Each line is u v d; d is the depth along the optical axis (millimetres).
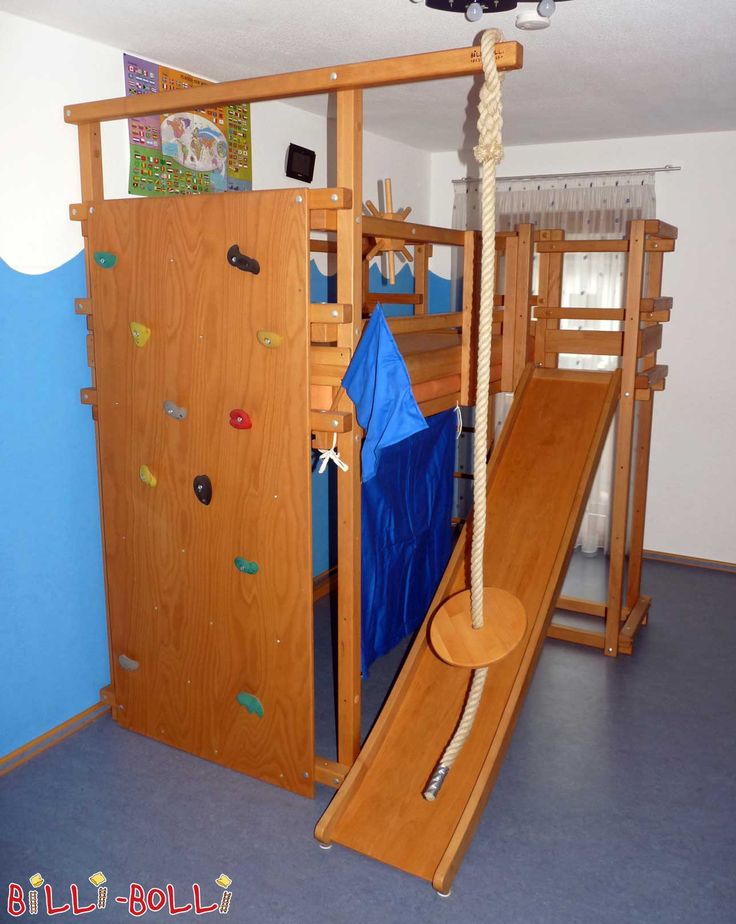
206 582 2705
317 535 4414
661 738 3061
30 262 2697
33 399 2771
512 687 2604
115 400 2770
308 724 2598
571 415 3428
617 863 2389
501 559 2957
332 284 4387
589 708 3281
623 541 3629
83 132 2754
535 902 2230
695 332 4762
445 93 3648
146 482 2748
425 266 4336
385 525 3137
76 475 2977
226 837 2475
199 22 2621
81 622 3078
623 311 3514
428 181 5418
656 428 4957
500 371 3592
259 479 2510
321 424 2383
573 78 3340
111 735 3043
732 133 4492
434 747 2578
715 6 2469
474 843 2471
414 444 3312
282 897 2238
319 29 2709
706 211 4625
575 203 4918
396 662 3707
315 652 3756
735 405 4723
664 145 4668
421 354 2721
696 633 4004
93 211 2680
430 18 2596
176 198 2473
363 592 3014
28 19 2576
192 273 2492
